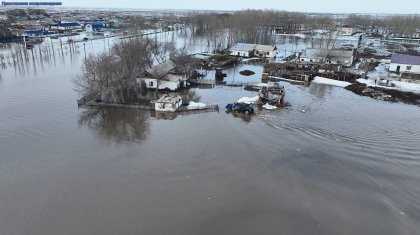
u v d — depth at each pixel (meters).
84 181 32.50
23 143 39.97
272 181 33.56
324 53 94.56
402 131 45.59
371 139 43.00
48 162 35.75
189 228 26.83
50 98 57.19
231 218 28.19
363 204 30.28
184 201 30.09
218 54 103.69
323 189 32.38
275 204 30.14
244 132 44.75
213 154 38.53
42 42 129.88
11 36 128.25
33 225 26.55
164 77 63.66
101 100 55.16
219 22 146.62
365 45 140.62
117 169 34.84
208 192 31.53
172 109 51.31
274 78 74.50
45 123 46.31
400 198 31.22
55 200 29.58
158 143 41.06
